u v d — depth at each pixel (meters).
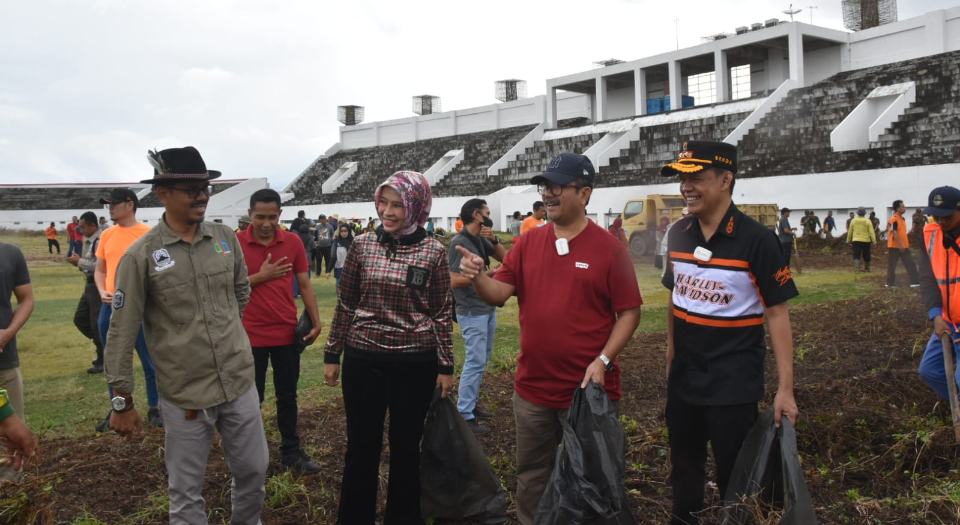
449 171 52.34
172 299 3.69
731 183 3.60
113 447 5.93
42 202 60.75
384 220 4.20
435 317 4.32
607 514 3.38
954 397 5.10
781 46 42.25
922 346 8.75
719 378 3.56
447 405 4.42
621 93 50.75
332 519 4.57
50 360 9.94
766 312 3.56
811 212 29.23
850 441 5.27
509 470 5.30
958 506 4.13
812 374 7.58
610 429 3.51
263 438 4.00
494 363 8.91
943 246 5.23
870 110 34.72
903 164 29.75
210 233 3.90
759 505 3.35
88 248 8.68
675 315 3.75
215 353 3.75
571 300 3.85
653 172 37.84
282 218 55.91
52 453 5.77
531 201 39.41
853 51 40.97
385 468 5.39
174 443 3.71
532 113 54.66
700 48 42.69
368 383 4.21
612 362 3.78
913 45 38.69
